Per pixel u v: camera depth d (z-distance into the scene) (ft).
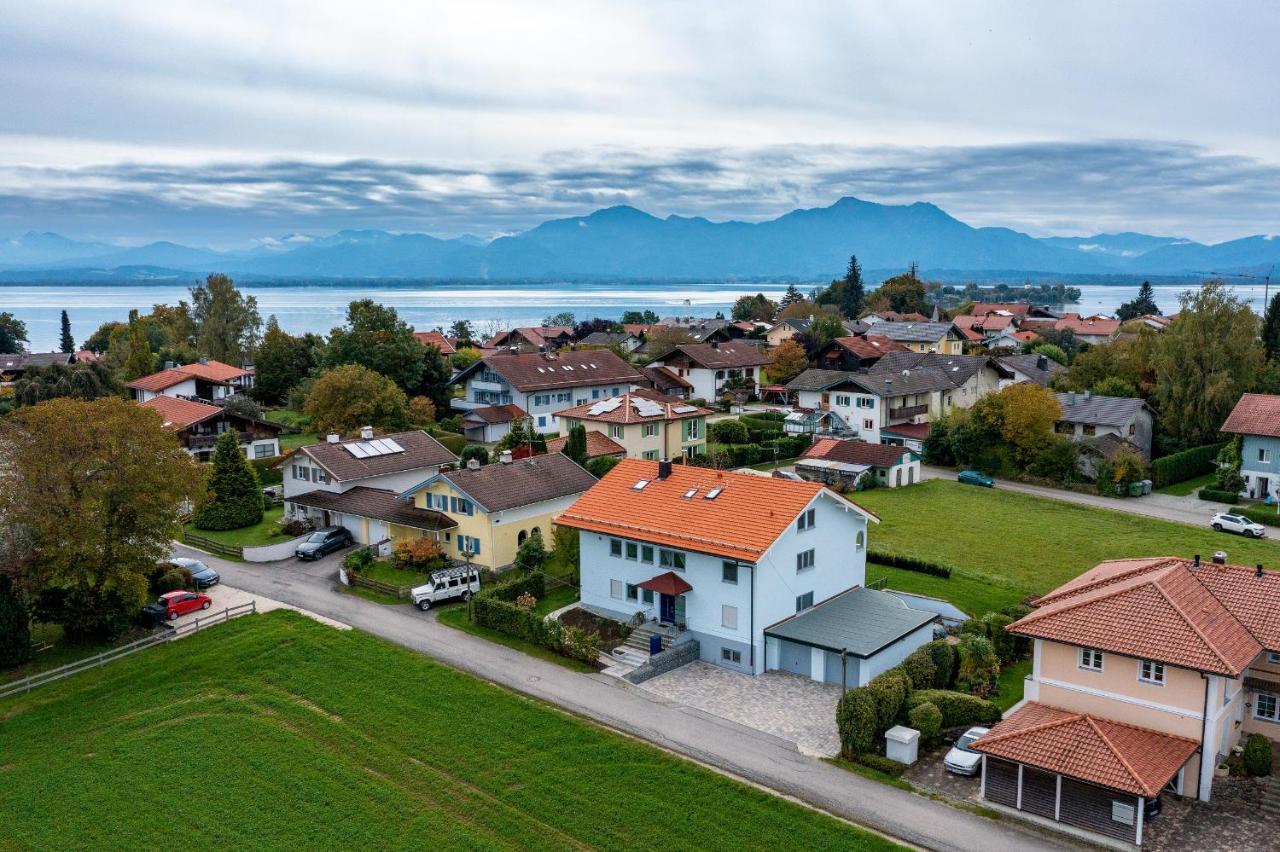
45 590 161.79
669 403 305.32
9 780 120.98
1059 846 102.42
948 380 362.12
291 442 334.03
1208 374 307.58
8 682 149.18
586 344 537.65
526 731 128.47
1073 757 105.09
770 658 151.12
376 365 367.86
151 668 151.23
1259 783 113.19
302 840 106.83
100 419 160.04
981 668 139.64
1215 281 317.83
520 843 104.83
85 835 109.09
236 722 133.80
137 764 123.75
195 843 107.04
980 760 116.98
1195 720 109.29
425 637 161.99
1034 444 287.69
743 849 102.53
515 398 344.08
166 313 554.05
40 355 517.96
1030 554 212.23
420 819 109.60
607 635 161.48
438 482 198.29
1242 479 264.93
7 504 152.76
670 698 139.64
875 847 102.12
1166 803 109.60
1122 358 353.51
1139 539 224.53
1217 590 127.75
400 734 128.77
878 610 158.51
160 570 185.26
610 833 106.01
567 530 186.39
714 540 151.33
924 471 306.35
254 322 479.41
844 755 121.80
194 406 299.17
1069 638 116.37
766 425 355.97
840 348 441.27
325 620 169.17
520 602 170.30
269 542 215.92
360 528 214.48
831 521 163.63
